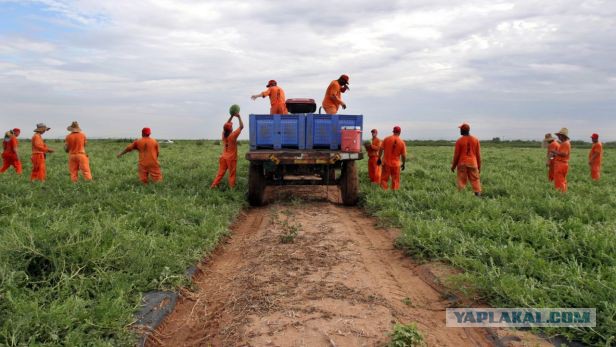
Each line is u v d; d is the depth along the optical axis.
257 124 10.84
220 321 4.57
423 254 6.45
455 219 8.05
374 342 3.95
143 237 6.26
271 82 12.73
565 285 4.79
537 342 3.96
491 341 4.10
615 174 18.55
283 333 4.14
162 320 4.52
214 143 46.56
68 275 4.83
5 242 5.00
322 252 6.71
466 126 11.48
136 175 14.42
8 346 3.53
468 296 4.98
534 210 8.98
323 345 3.91
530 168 20.03
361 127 10.99
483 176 15.66
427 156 28.45
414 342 3.79
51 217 7.27
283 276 5.68
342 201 11.34
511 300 4.64
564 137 12.84
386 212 9.14
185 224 7.78
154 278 5.18
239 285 5.48
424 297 5.18
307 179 11.25
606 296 4.39
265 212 10.27
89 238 5.34
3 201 8.42
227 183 12.86
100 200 9.05
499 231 7.07
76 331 3.81
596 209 8.67
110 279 4.86
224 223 8.30
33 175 13.73
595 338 3.90
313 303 4.81
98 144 41.28
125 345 3.90
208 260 6.52
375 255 6.78
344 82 11.95
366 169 18.92
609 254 5.76
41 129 13.74
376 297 4.98
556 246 6.17
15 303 3.98
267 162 10.47
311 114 10.80
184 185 12.29
